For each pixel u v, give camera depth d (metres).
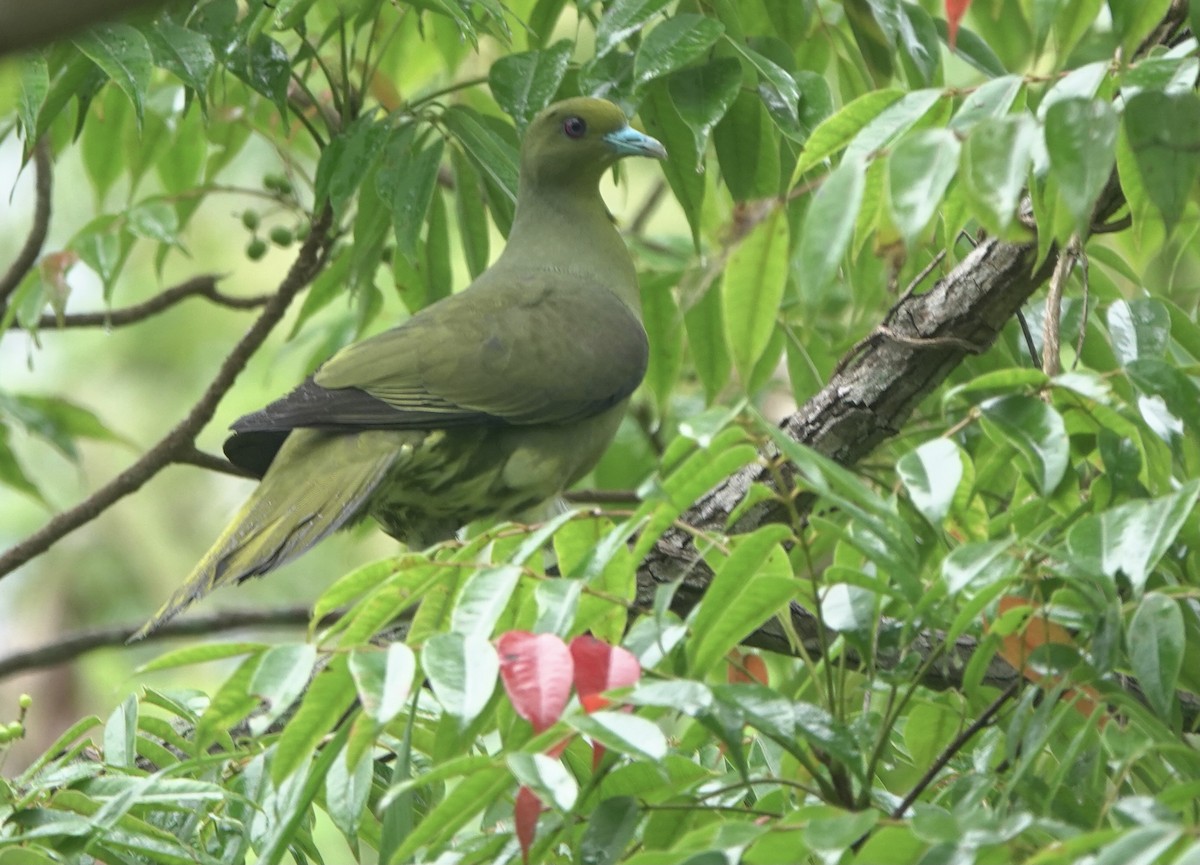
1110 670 5.84
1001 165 5.29
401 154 9.80
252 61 9.70
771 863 5.18
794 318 11.27
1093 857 4.70
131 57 8.20
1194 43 6.64
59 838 6.46
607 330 10.97
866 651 6.31
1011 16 11.60
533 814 5.40
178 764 6.38
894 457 10.83
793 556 7.99
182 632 11.88
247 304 11.89
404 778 5.96
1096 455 7.34
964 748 7.27
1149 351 7.29
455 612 5.67
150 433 17.48
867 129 6.20
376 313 11.73
